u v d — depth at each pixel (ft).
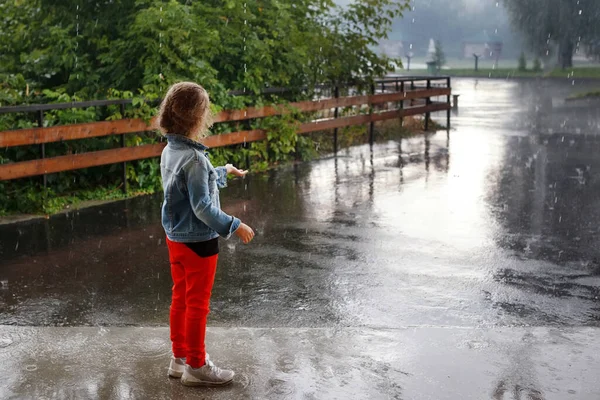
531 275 20.75
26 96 35.50
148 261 21.90
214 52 37.86
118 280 20.07
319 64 44.57
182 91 11.85
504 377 13.14
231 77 40.57
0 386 12.57
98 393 12.33
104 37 38.81
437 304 18.33
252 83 38.83
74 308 17.81
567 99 91.09
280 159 42.45
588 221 27.35
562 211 29.09
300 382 12.84
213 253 12.13
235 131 38.86
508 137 53.98
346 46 47.32
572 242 24.35
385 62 48.91
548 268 21.43
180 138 11.84
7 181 28.96
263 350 14.28
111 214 28.19
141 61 35.81
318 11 46.06
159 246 23.61
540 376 13.19
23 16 41.86
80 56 39.99
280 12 41.04
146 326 16.60
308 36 43.06
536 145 49.47
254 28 41.34
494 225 26.76
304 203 30.66
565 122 64.85
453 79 139.85
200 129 12.05
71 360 13.73
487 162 41.93
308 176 37.29
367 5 47.19
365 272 20.99
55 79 41.96
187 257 12.01
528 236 25.16
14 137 27.68
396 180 36.17
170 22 35.53
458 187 34.30
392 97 51.44
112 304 18.13
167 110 11.89
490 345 14.61
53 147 30.89
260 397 12.24
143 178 32.91
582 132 57.16
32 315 17.30
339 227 26.45
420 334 15.20
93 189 31.91
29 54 41.96
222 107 37.14
